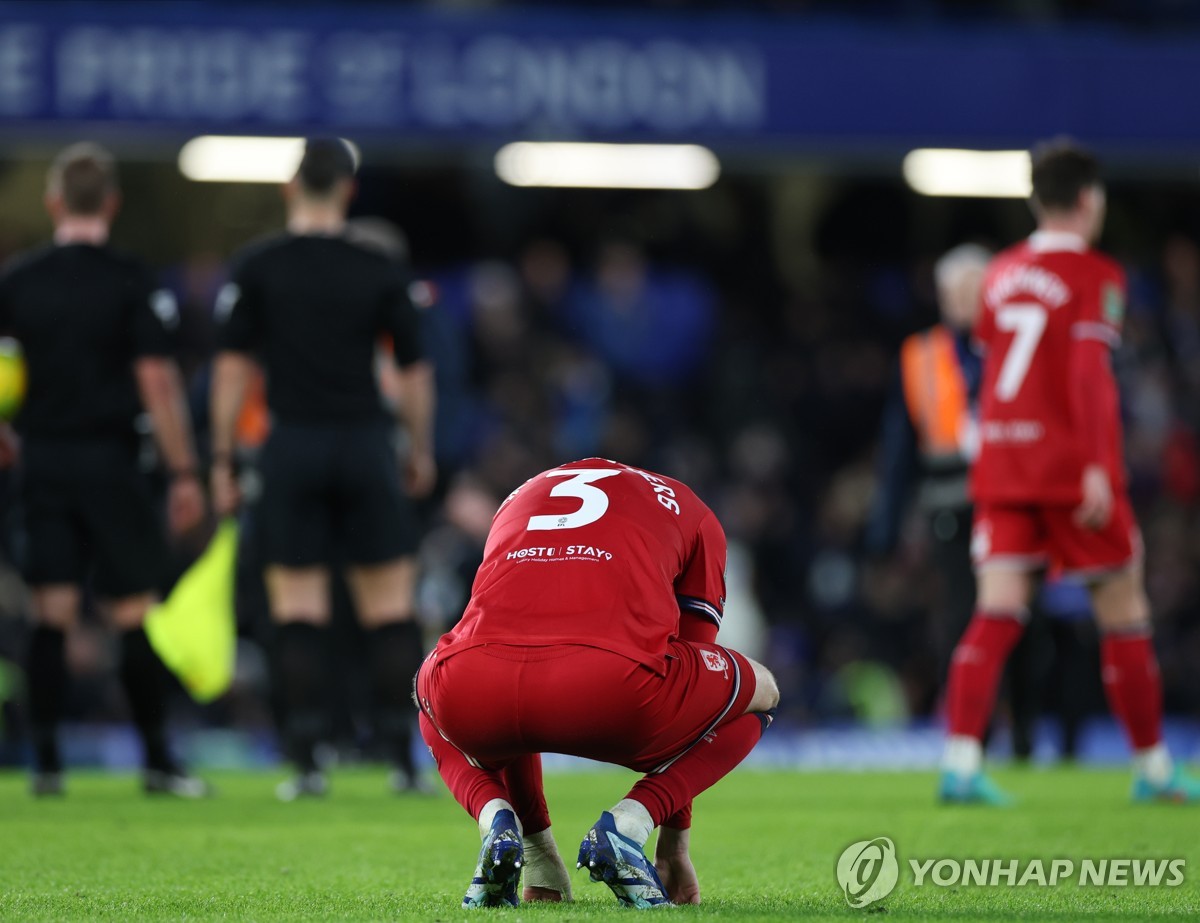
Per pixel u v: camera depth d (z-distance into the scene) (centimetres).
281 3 5144
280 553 2330
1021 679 3266
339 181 2353
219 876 1478
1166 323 6369
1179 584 5134
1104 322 2228
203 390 3055
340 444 2319
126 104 4547
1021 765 3266
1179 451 5791
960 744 2284
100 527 2389
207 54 4581
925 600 4919
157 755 2481
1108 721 4334
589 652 1157
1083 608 3338
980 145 4956
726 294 6819
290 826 1962
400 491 2372
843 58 4888
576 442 5609
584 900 1271
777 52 4859
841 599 5134
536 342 5981
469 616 1216
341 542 2381
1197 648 5034
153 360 2381
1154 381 6009
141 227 6312
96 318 2361
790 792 2592
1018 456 2256
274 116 4606
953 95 4950
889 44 4912
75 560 2412
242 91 4591
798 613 5241
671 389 6131
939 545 3064
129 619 2442
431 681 1205
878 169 6519
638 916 1109
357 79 4631
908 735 4088
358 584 2403
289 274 2312
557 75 4728
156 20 4559
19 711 3847
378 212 6806
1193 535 5478
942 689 3075
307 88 4616
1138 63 5003
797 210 6881
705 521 1275
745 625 5028
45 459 2370
